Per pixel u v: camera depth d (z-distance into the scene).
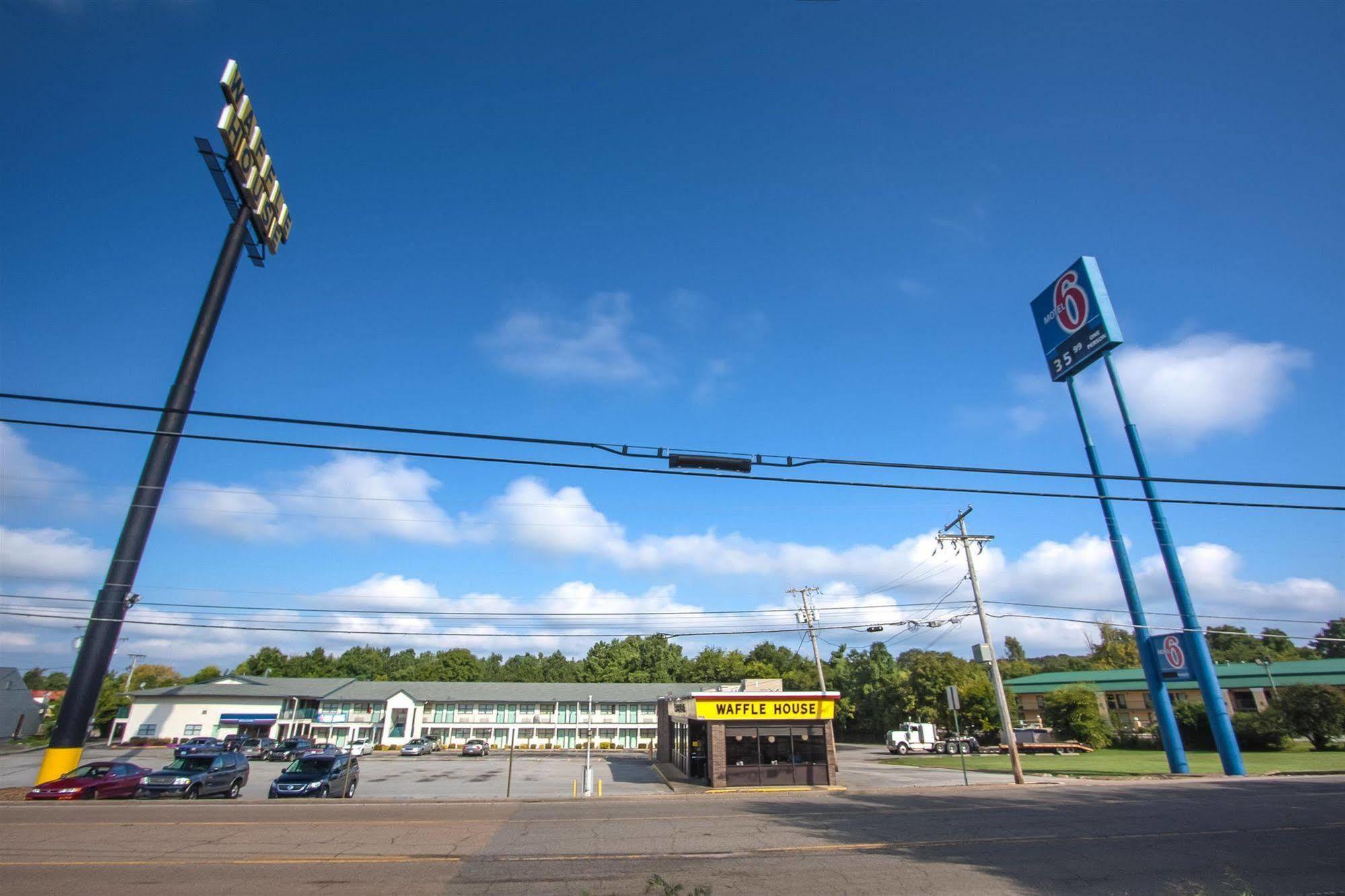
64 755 24.09
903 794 23.80
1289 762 38.16
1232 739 30.75
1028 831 15.27
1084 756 49.38
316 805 20.48
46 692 91.25
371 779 36.69
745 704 30.27
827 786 29.39
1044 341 41.09
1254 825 15.92
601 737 71.06
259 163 32.62
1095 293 37.47
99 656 25.16
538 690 72.94
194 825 16.05
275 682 69.31
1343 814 17.48
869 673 77.06
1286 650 100.44
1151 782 27.05
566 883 10.80
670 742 45.31
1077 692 57.78
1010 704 72.19
